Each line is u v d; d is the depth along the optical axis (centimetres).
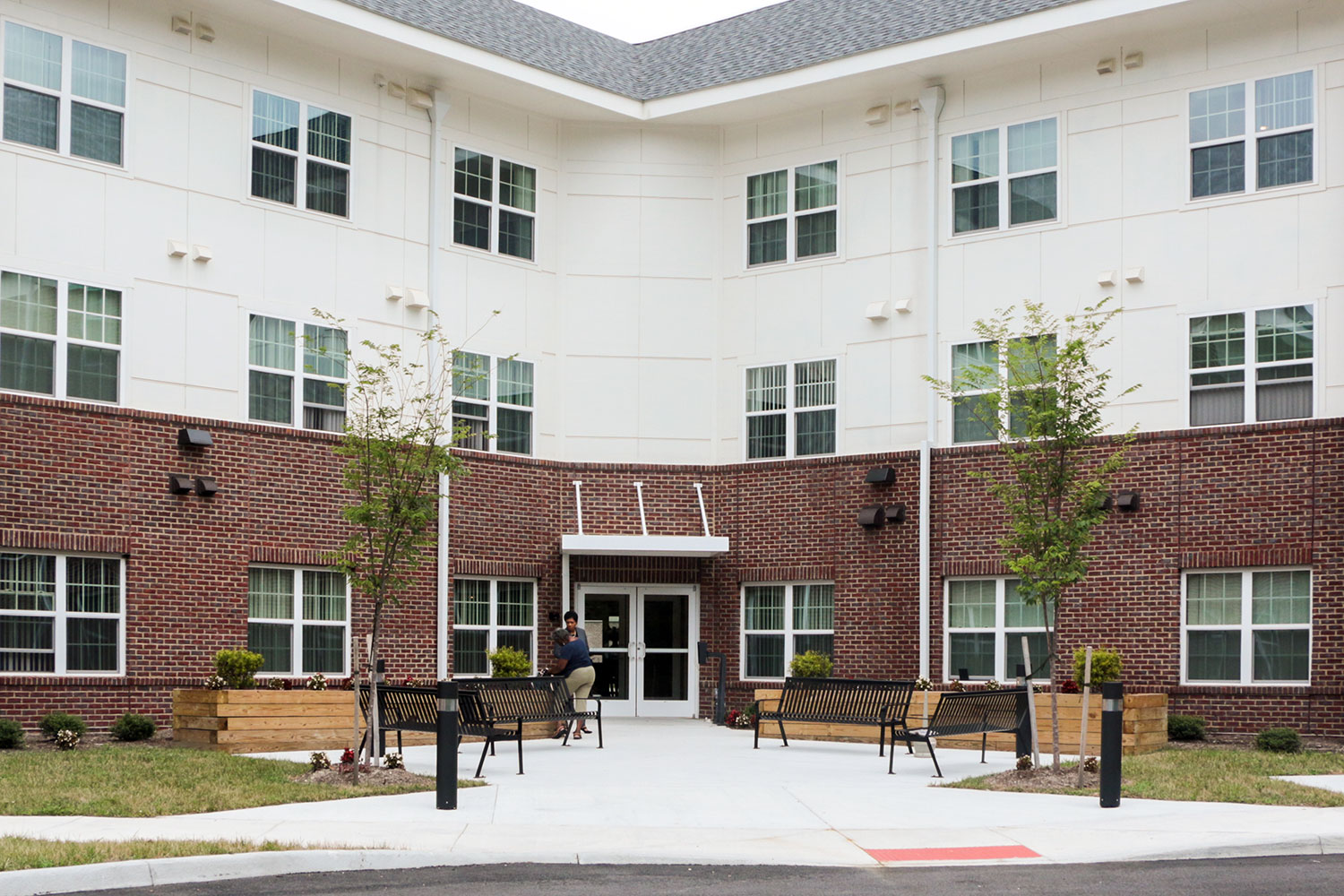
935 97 2611
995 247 2545
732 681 2733
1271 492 2238
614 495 2764
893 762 1936
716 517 2783
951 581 2531
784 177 2792
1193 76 2380
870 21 2722
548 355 2795
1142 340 2391
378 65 2575
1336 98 2248
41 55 2158
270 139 2422
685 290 2836
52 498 2106
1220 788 1590
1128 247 2417
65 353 2148
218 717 2000
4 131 2111
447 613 2547
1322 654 2177
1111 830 1323
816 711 2097
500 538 2647
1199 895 1051
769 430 2762
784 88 2677
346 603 2441
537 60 2711
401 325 2575
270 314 2395
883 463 2600
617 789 1608
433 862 1177
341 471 2442
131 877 1085
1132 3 2327
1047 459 1712
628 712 2759
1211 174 2356
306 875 1130
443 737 1440
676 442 2805
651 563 2777
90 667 2145
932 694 2298
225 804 1433
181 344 2283
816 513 2673
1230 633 2269
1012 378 2050
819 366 2720
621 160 2852
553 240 2830
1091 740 2070
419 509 1731
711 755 2022
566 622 2252
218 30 2369
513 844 1229
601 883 1105
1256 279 2298
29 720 2059
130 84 2255
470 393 2659
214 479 2278
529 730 2266
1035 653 2431
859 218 2700
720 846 1239
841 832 1318
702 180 2861
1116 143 2444
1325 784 1652
